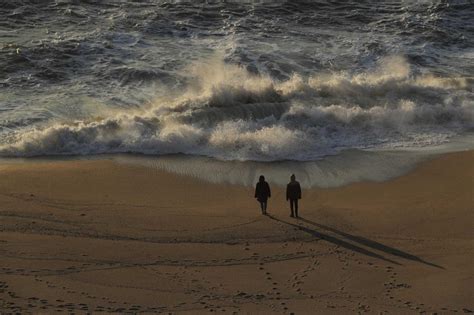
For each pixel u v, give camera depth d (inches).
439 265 989.8
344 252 1027.3
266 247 1039.6
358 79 1827.0
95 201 1194.0
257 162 1424.7
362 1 2466.8
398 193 1282.0
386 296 892.6
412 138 1583.4
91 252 997.8
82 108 1636.3
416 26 2271.2
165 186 1286.9
